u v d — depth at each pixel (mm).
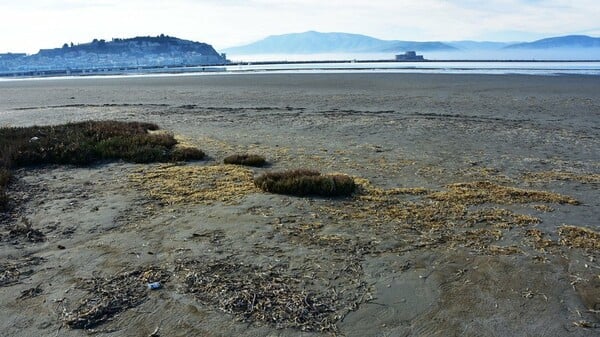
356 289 5488
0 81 64812
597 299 5309
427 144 15078
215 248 6590
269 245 6699
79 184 10039
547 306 5156
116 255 6367
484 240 6949
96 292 5379
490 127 18781
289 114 22984
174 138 15375
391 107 25734
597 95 30453
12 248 6617
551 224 7645
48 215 8008
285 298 5254
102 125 16250
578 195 9414
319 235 7078
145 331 4676
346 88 37844
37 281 5648
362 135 16781
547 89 34312
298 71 72562
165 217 7867
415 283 5641
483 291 5465
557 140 16125
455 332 4680
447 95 31531
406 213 8094
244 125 19531
